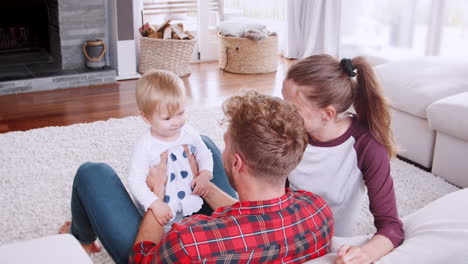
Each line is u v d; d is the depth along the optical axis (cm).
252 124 100
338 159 146
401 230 128
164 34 484
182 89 163
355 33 543
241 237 99
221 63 541
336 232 162
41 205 245
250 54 517
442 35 454
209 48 576
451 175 282
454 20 444
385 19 512
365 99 139
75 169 284
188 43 491
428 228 120
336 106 134
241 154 101
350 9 539
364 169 143
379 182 139
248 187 104
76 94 435
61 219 234
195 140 174
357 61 138
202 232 98
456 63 331
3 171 278
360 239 128
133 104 412
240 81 496
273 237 101
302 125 104
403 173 292
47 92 439
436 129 281
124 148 314
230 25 530
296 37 596
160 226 141
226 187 181
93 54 468
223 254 97
